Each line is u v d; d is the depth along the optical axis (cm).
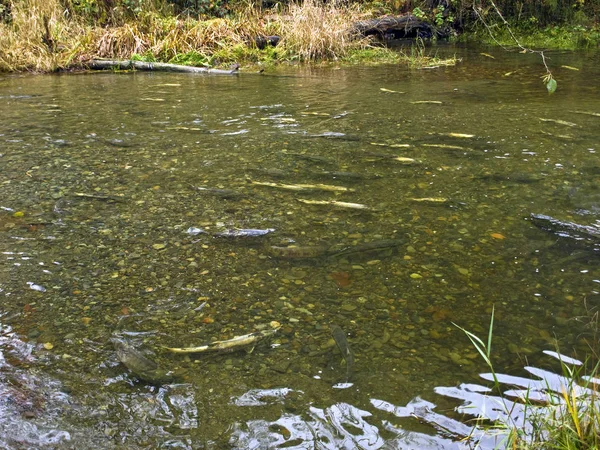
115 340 258
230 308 282
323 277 312
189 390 227
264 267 322
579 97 794
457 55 1255
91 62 1140
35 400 220
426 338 257
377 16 1492
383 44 1378
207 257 334
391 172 478
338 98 809
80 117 696
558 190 430
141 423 209
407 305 283
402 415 211
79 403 219
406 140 575
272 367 240
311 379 232
